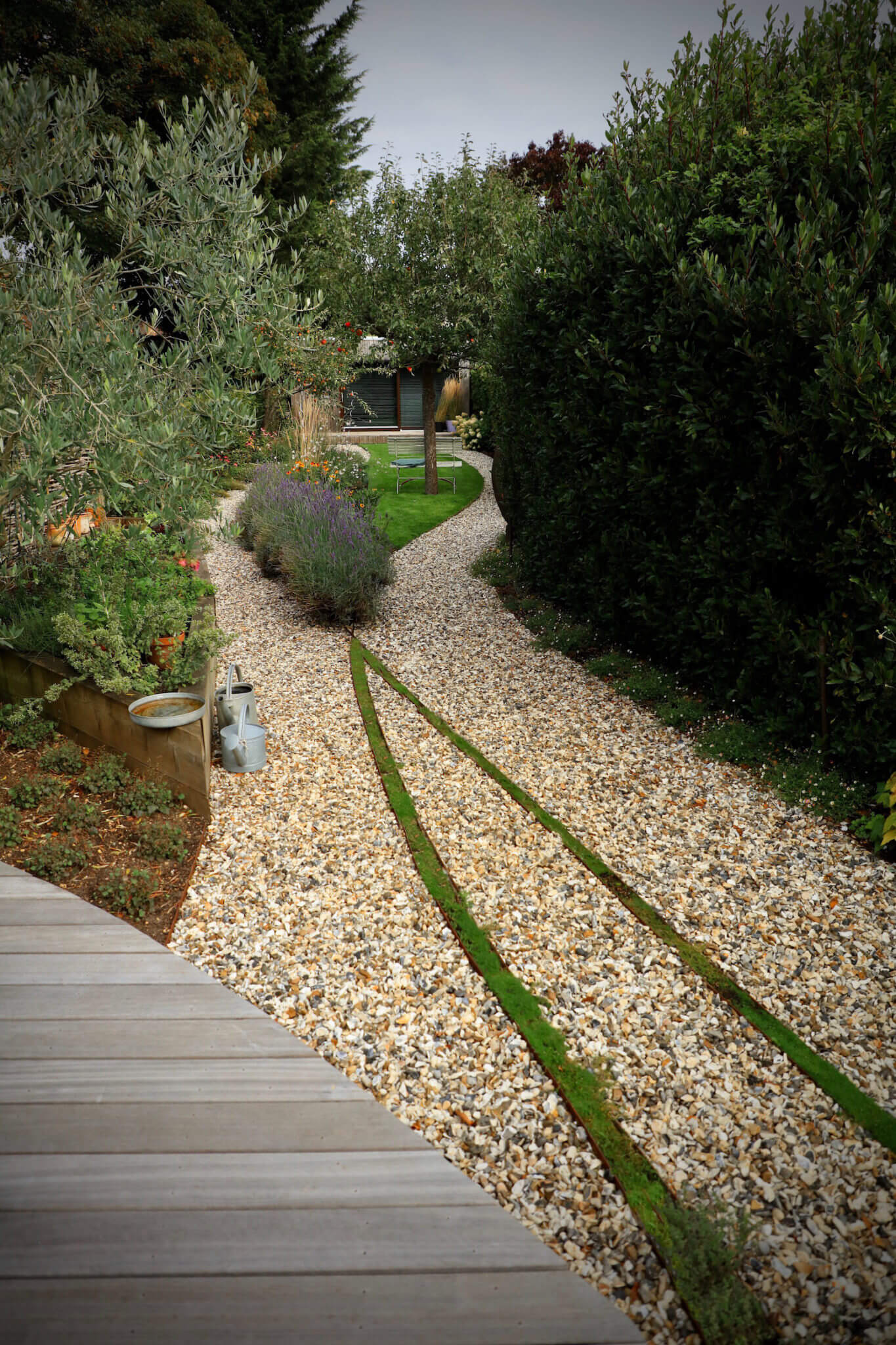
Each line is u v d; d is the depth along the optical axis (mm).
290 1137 1788
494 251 11125
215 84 12508
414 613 7512
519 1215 1895
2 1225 1565
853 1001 2600
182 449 3973
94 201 4152
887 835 3250
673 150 4836
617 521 5672
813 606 4262
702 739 4527
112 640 3822
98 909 2635
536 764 4422
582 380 5570
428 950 2854
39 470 3049
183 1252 1527
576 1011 2561
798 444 3893
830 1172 1998
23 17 11203
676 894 3191
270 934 2930
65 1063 1977
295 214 4398
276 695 5469
